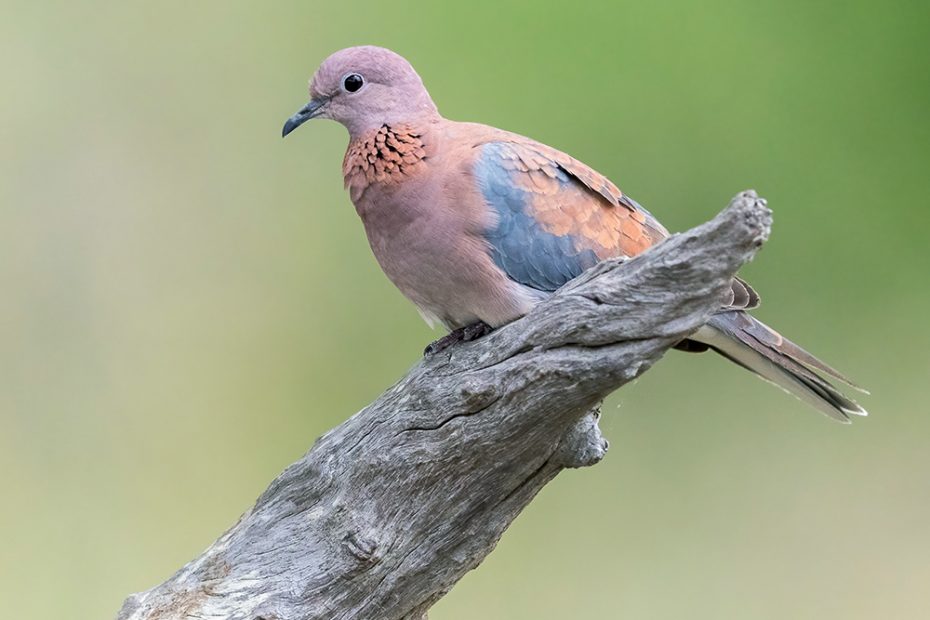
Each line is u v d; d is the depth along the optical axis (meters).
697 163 14.47
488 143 8.17
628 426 13.40
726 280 6.42
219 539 7.88
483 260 7.99
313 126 14.36
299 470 7.73
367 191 8.17
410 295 8.43
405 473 7.39
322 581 7.57
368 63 8.62
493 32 14.76
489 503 7.45
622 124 14.53
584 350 6.80
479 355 7.14
